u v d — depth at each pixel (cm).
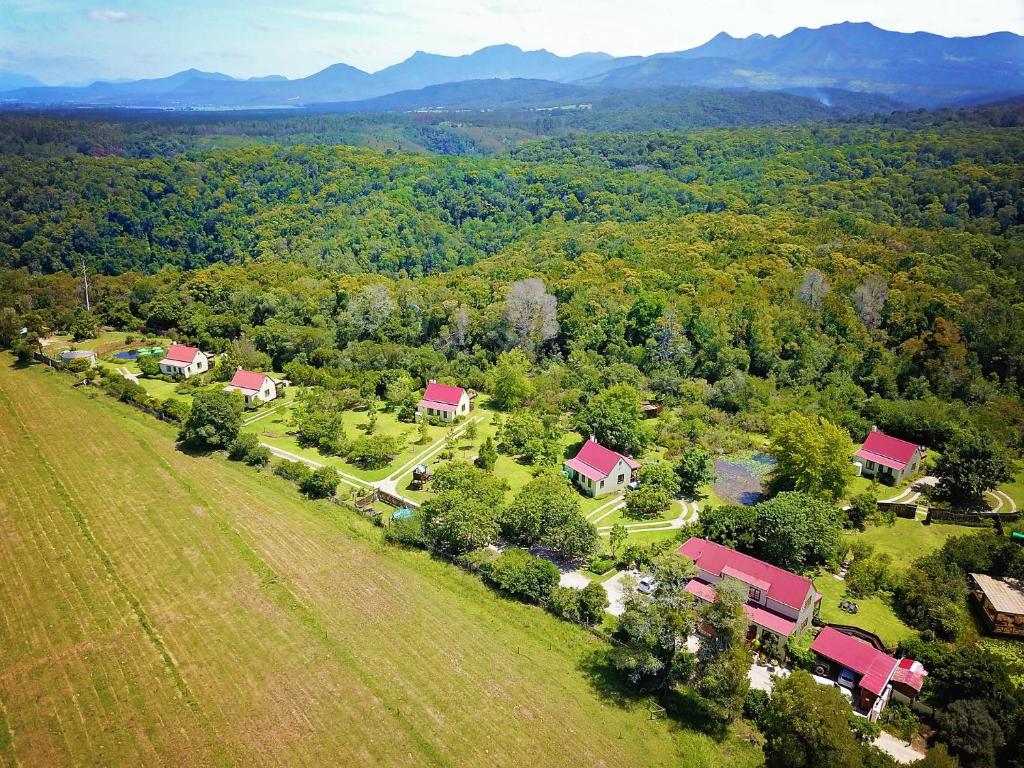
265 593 6222
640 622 5319
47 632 5566
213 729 4700
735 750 4875
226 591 6212
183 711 4838
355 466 9225
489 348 14012
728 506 7469
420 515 7344
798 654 5638
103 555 6631
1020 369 11475
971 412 10750
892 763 4388
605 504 8481
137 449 9069
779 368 12512
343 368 12688
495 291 16062
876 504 8112
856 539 7712
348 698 5069
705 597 6291
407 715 4959
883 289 13488
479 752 4694
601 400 10488
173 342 14500
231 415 9256
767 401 11600
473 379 12625
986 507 8400
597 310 14288
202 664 5306
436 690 5222
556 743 4822
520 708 5116
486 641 5816
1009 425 10294
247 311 15350
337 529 7425
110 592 6097
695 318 13375
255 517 7525
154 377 12375
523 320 13750
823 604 6512
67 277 17725
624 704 5253
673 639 5231
